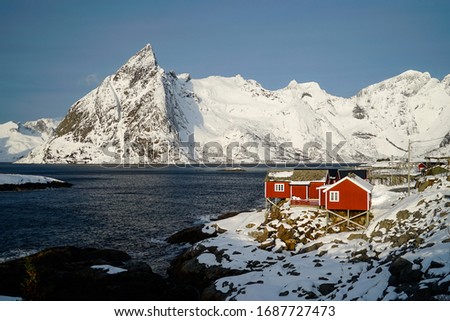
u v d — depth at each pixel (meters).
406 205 39.69
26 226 61.06
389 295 22.44
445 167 63.78
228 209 79.12
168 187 131.12
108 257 42.66
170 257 45.56
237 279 31.06
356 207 43.88
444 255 23.92
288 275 30.77
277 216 49.94
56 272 34.41
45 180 129.50
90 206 83.38
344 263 32.09
